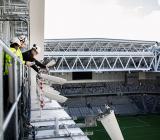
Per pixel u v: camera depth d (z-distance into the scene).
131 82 64.62
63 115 10.52
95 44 55.69
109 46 56.94
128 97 63.41
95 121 4.98
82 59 56.91
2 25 18.23
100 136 40.78
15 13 18.06
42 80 8.66
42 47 16.64
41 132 7.90
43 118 9.89
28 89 10.15
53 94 7.50
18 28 22.89
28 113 8.84
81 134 7.50
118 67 59.56
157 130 45.03
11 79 4.90
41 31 16.03
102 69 53.81
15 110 4.51
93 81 61.88
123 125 48.69
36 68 8.80
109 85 63.69
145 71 58.34
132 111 57.84
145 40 57.28
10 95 4.86
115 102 61.25
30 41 16.19
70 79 60.38
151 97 63.12
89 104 59.25
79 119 51.12
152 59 55.97
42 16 15.42
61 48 54.97
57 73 58.88
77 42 54.19
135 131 44.69
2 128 2.66
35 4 14.81
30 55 9.30
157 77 64.50
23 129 6.28
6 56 4.89
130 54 54.34
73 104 58.97
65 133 7.70
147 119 52.69
